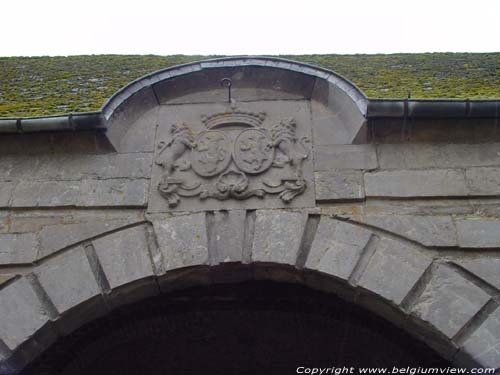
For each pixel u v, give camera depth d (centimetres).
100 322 626
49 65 1003
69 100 765
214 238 568
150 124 645
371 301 539
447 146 608
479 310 513
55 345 618
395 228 559
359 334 640
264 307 641
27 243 575
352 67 924
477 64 910
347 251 549
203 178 599
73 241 572
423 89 755
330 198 580
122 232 574
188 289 612
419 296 524
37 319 536
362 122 606
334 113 638
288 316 646
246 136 619
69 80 889
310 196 584
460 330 506
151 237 571
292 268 550
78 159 624
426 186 584
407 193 580
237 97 657
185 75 659
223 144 615
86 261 561
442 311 515
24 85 882
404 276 532
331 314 632
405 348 624
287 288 616
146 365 718
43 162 626
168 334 674
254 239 562
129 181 604
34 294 548
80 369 660
